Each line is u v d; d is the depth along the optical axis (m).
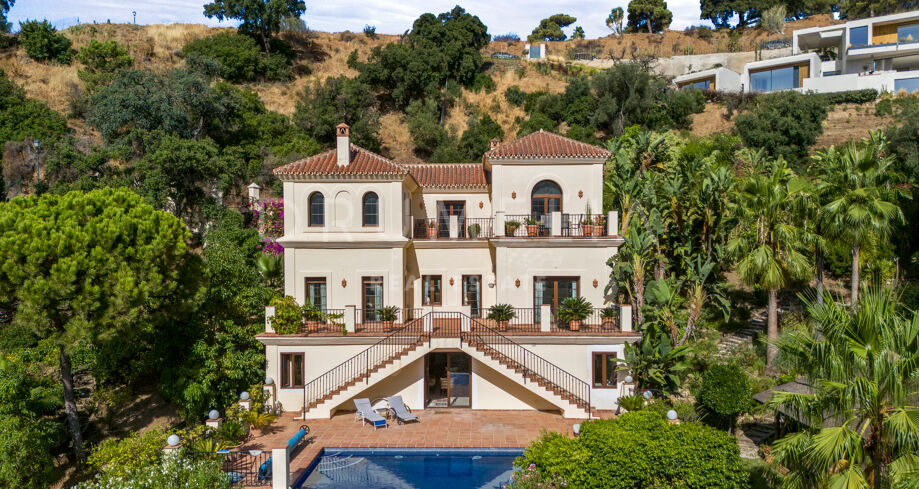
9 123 41.38
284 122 50.94
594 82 58.03
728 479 13.68
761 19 86.06
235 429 18.62
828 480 10.88
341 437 19.36
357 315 23.59
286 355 22.11
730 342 27.42
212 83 56.69
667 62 76.62
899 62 54.62
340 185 23.42
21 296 16.17
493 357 21.06
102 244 17.30
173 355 21.14
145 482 14.21
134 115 39.16
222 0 63.25
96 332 17.38
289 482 15.81
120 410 22.27
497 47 86.19
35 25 54.03
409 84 60.66
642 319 23.75
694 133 53.38
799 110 45.50
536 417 21.41
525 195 24.06
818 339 12.16
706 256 27.66
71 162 34.72
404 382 22.39
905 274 29.86
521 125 56.56
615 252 23.02
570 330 22.02
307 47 70.56
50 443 17.56
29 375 18.67
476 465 17.67
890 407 10.76
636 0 92.44
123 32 64.19
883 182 25.75
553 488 14.16
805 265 23.80
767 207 23.61
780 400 11.87
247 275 23.94
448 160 51.09
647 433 14.17
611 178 29.55
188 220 36.34
